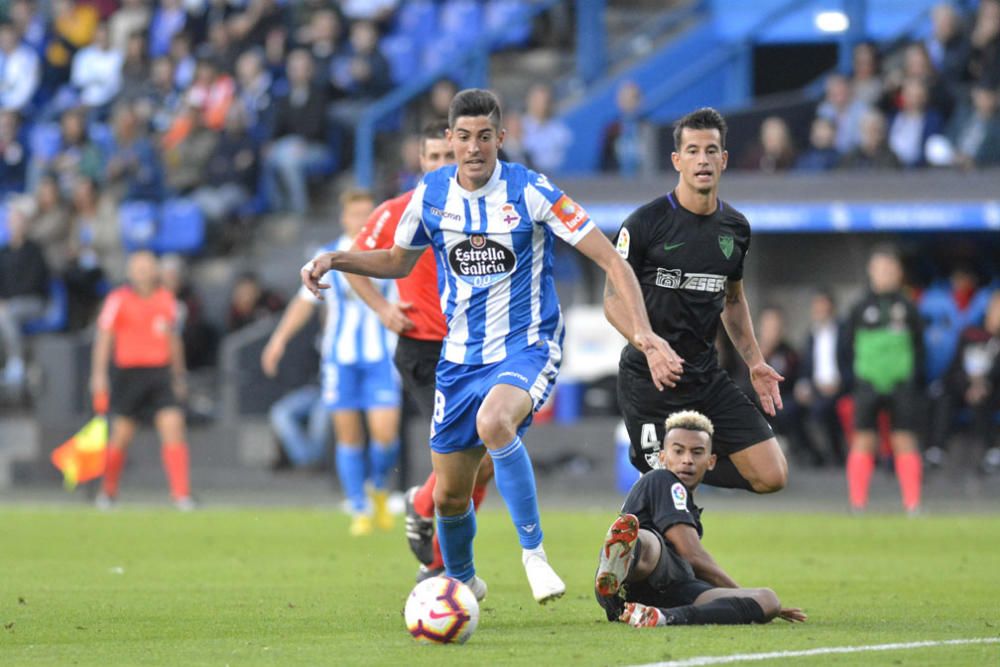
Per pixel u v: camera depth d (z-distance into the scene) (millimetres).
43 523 55062
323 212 86938
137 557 42844
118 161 90625
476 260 27469
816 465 68312
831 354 67062
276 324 78125
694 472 27047
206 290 83938
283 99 86875
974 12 76062
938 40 75750
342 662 22766
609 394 71750
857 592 33469
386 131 87750
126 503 67375
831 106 75250
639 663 21859
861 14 79500
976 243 73000
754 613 26172
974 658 22562
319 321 77688
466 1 93438
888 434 66812
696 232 30094
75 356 78750
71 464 63750
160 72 96312
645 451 31422
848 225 70000
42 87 102938
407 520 33000
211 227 85938
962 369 65250
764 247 75188
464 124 26922
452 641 24484
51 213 89938
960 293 68875
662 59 87000
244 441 75562
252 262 84938
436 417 28203
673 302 30359
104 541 47938
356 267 28031
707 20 88625
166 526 53688
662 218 30203
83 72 101125
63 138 96688
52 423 78438
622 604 26875
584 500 65438
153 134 93875
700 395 30828
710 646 23453
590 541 47250
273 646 24812
